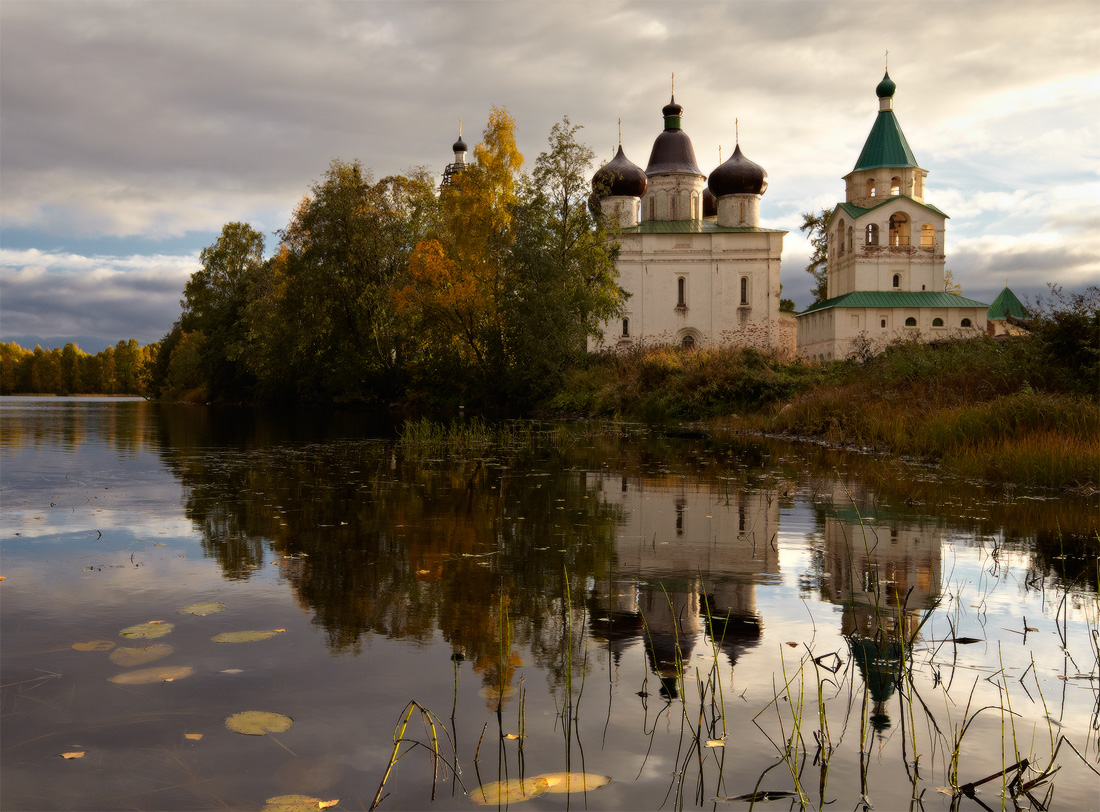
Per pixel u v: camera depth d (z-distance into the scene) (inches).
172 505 312.0
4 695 124.3
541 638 154.9
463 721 117.5
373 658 142.2
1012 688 134.0
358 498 332.8
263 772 101.9
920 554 231.3
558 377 1238.9
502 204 1418.6
